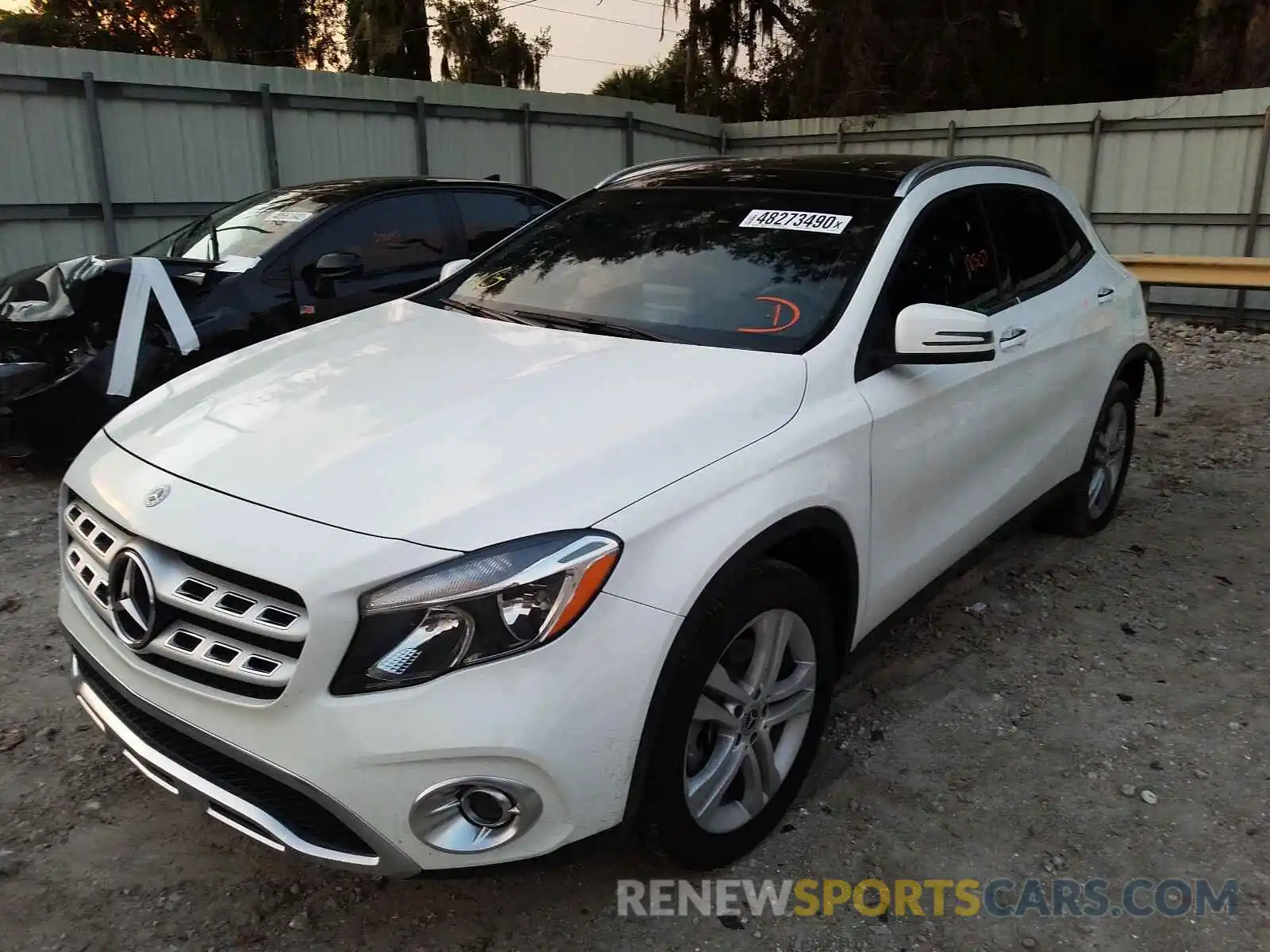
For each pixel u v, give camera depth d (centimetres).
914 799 305
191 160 1009
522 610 209
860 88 1778
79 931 248
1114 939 252
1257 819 298
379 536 211
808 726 287
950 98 1803
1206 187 1155
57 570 459
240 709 212
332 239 628
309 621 204
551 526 217
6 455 620
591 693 214
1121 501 571
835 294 312
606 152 1363
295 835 216
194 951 243
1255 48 1582
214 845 280
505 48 2756
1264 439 698
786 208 353
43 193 924
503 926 253
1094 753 329
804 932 253
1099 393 462
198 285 577
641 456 239
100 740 327
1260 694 367
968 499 362
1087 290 453
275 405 270
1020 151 1280
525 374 279
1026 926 256
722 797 258
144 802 297
